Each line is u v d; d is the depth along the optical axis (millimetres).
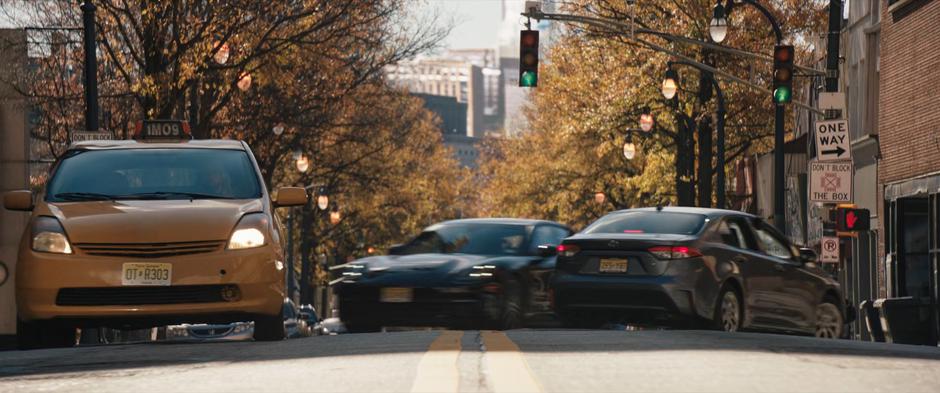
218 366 16859
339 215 134250
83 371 16672
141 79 57469
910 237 58594
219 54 60281
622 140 96062
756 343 20516
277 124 74688
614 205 118812
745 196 101375
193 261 22812
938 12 52938
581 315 31328
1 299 45969
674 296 29906
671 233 30828
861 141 64250
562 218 126125
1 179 48188
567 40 91500
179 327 43000
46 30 59719
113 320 22875
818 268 34125
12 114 48781
